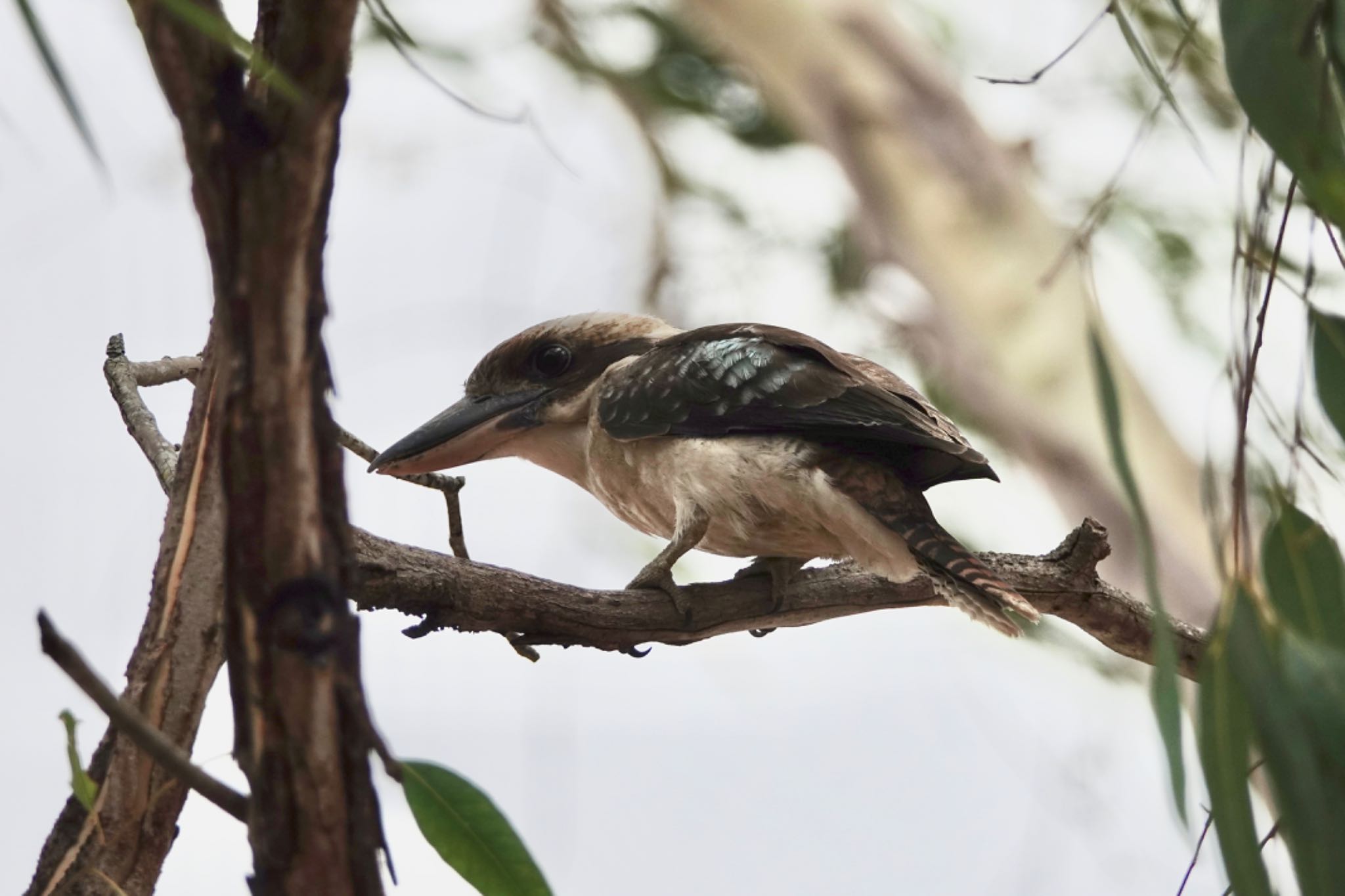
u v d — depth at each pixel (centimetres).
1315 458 1012
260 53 833
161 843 1016
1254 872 1007
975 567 1029
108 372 1023
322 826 812
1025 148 1084
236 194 768
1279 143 1007
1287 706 1009
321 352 804
